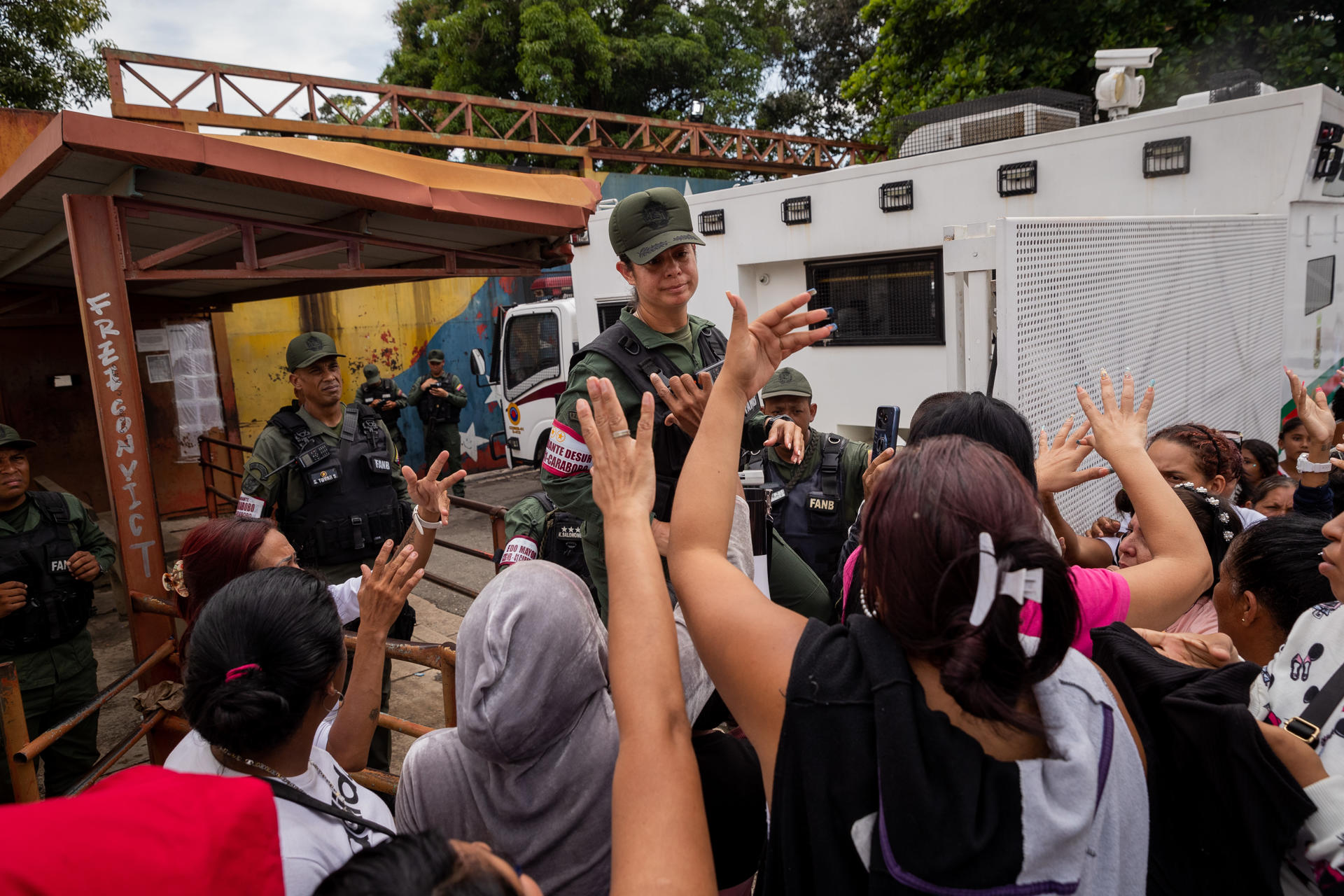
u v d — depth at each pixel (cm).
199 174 286
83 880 76
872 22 1343
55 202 346
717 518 101
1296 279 520
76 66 1139
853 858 73
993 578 69
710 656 89
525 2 1553
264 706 121
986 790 70
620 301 722
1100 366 338
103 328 310
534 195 377
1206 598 203
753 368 108
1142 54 529
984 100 578
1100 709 82
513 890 79
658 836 79
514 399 930
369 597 178
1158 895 107
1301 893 101
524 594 118
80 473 746
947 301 304
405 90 972
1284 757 100
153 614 326
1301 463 298
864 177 572
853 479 301
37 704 310
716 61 1794
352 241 366
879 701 74
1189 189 472
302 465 334
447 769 127
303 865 110
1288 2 1027
